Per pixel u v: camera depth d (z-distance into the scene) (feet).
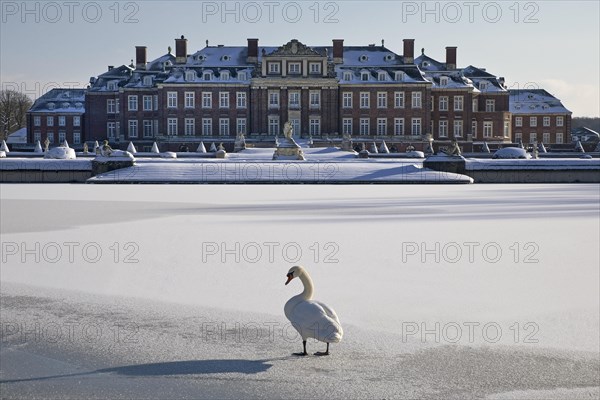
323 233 78.79
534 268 58.13
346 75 361.92
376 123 362.33
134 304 47.21
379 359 36.52
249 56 367.66
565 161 217.77
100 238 75.00
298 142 339.77
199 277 55.26
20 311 45.47
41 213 102.78
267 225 86.58
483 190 164.66
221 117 360.89
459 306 45.85
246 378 34.01
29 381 33.65
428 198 135.13
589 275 55.06
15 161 210.59
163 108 360.07
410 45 367.04
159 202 124.36
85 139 386.73
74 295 49.62
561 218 94.07
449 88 372.17
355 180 201.87
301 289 51.24
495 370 34.91
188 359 36.60
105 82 385.09
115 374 34.53
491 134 387.55
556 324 41.83
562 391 32.40
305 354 37.29
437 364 35.78
